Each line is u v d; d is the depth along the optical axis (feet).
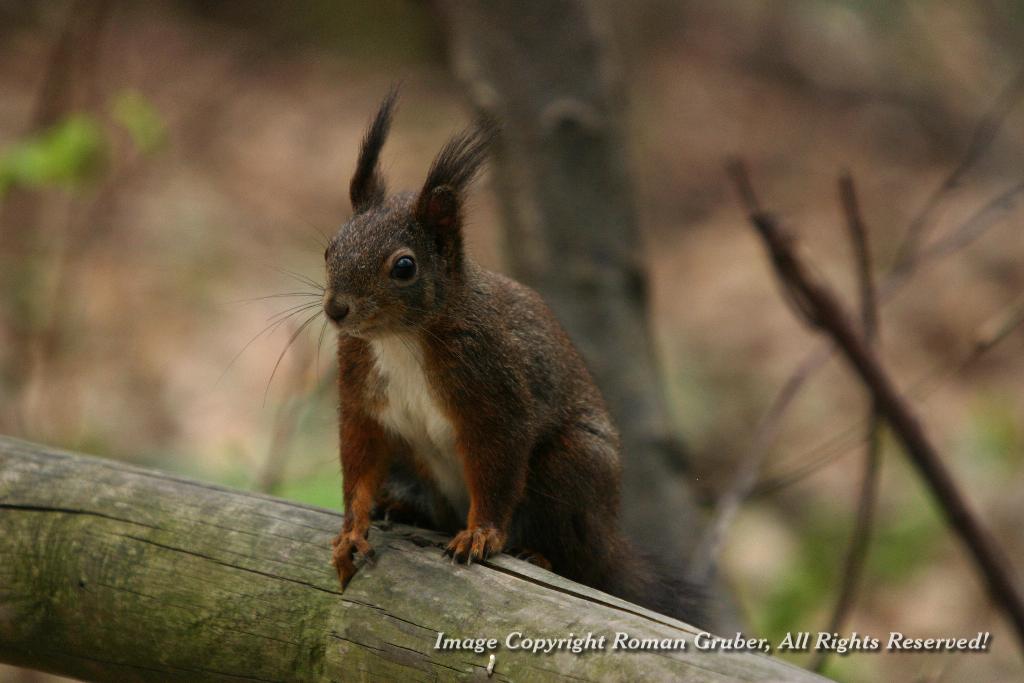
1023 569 42.14
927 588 41.81
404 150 64.03
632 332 33.09
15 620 19.26
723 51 80.53
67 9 64.75
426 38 73.46
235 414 43.50
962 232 27.43
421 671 16.71
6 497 19.65
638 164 69.26
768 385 53.31
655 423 32.81
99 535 18.94
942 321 57.72
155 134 35.99
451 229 21.38
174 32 69.26
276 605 17.92
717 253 62.85
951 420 51.29
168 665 18.45
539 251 32.65
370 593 17.62
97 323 46.91
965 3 87.61
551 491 22.84
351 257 20.75
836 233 63.77
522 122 32.55
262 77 68.85
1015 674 37.86
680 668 14.85
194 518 18.84
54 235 50.85
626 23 80.59
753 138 73.20
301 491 30.73
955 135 75.36
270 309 50.01
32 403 41.75
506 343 21.42
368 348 21.30
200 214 55.16
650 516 32.14
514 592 16.98
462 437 21.08
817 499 46.65
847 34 83.41
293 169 61.41
